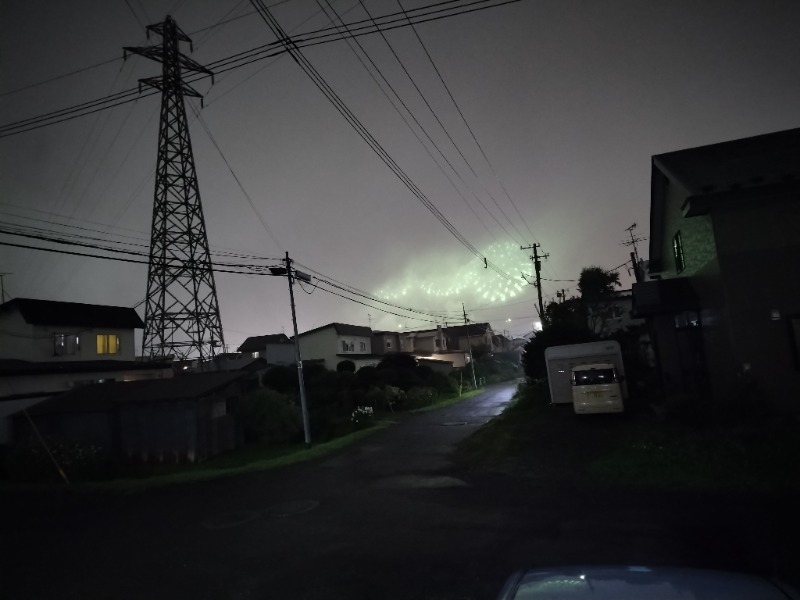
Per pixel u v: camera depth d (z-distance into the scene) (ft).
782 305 37.65
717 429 36.29
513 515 26.08
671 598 6.43
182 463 55.93
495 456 42.09
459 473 38.27
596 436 43.34
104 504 36.99
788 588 6.75
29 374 71.41
